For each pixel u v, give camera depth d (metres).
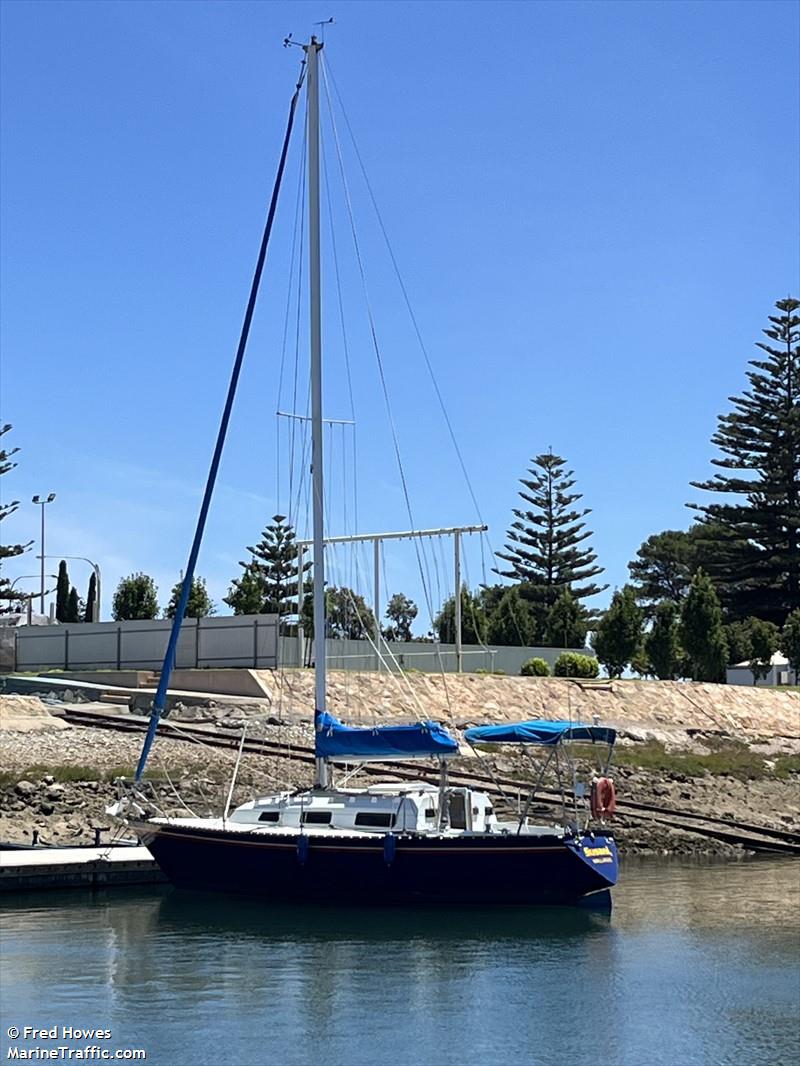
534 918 28.92
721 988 23.59
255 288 34.41
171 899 30.75
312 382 31.75
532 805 41.28
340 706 52.94
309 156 32.44
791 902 31.38
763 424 100.12
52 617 97.81
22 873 31.28
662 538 123.50
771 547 100.19
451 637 79.50
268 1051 20.08
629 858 38.84
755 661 82.31
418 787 31.12
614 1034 21.11
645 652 75.69
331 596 61.06
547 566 104.19
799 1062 19.89
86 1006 22.16
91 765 40.75
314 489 31.28
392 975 24.33
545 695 59.47
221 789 40.25
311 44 32.59
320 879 29.41
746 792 48.88
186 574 33.34
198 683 54.94
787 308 100.56
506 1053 20.16
